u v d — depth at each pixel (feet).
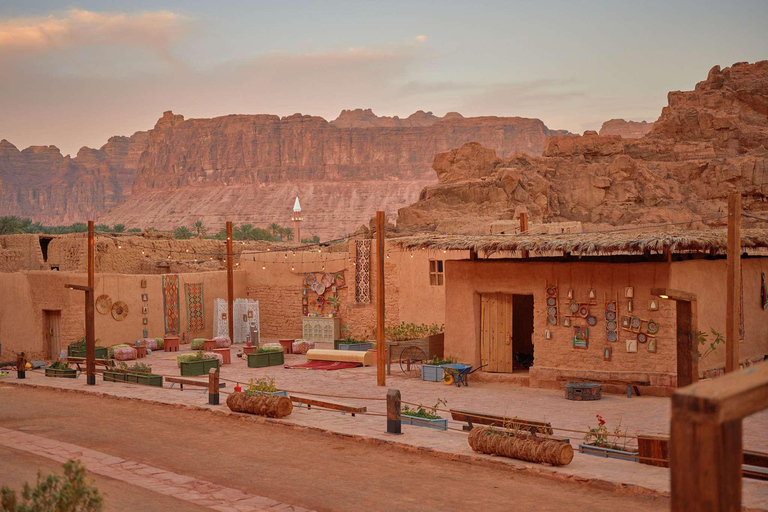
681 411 10.90
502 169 379.76
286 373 87.51
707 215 376.68
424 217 363.97
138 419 54.80
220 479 37.65
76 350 101.24
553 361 72.95
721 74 479.82
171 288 119.34
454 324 80.53
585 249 67.26
